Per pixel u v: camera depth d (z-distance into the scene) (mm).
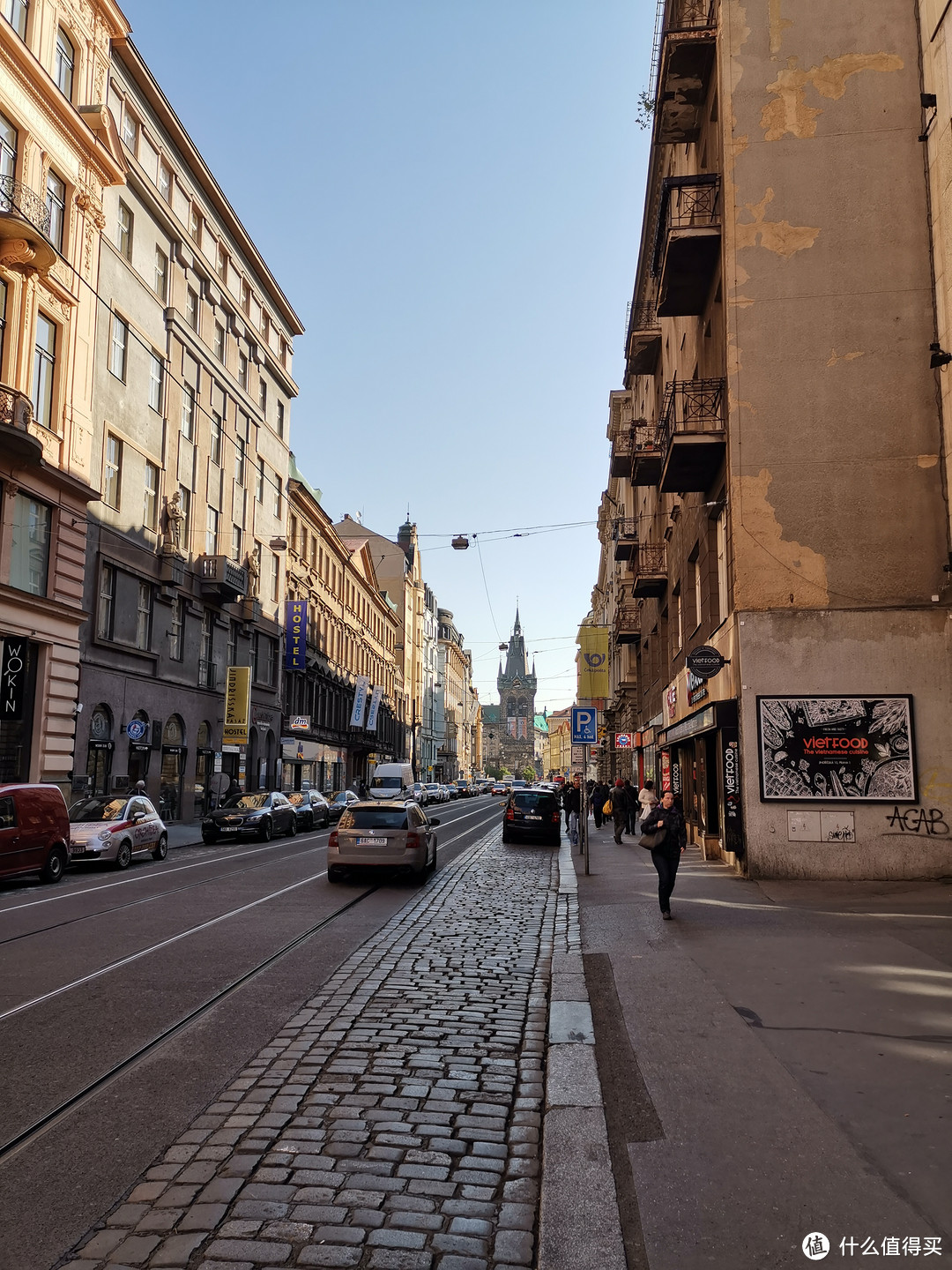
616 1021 6668
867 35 15156
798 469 14391
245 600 39688
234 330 39750
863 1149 4340
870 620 13898
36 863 15484
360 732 64688
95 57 26516
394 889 15188
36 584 23375
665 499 25875
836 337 14617
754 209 15039
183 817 33219
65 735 24359
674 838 10844
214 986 8055
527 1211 4027
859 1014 6438
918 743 13547
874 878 13359
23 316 22109
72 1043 6375
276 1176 4332
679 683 21594
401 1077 5781
